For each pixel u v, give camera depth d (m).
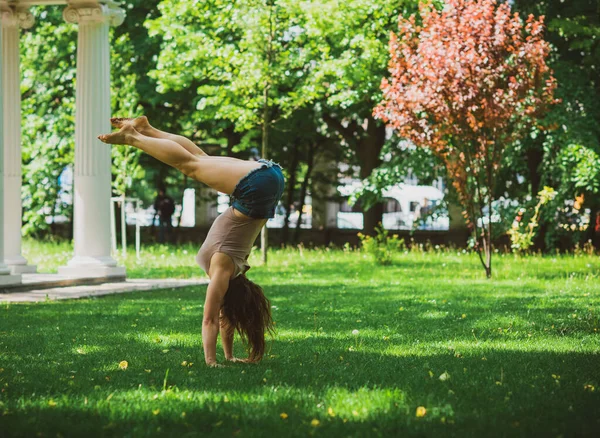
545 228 24.17
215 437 4.09
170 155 5.97
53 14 25.91
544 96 15.95
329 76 22.66
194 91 26.55
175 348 7.19
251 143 29.20
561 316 9.48
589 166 21.30
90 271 14.55
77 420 4.46
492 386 5.34
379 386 5.29
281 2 19.59
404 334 8.16
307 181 31.44
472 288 13.33
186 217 48.44
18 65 15.72
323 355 6.75
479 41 15.30
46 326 8.73
